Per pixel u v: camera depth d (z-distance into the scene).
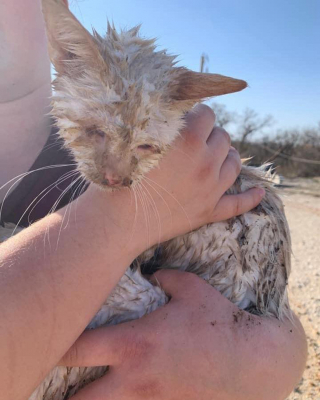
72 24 0.19
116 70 0.21
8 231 0.23
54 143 0.26
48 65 0.27
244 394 0.18
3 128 0.24
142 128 0.21
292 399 0.41
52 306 0.15
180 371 0.17
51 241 0.16
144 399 0.17
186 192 0.20
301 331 0.24
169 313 0.19
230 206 0.22
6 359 0.13
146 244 0.19
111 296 0.22
